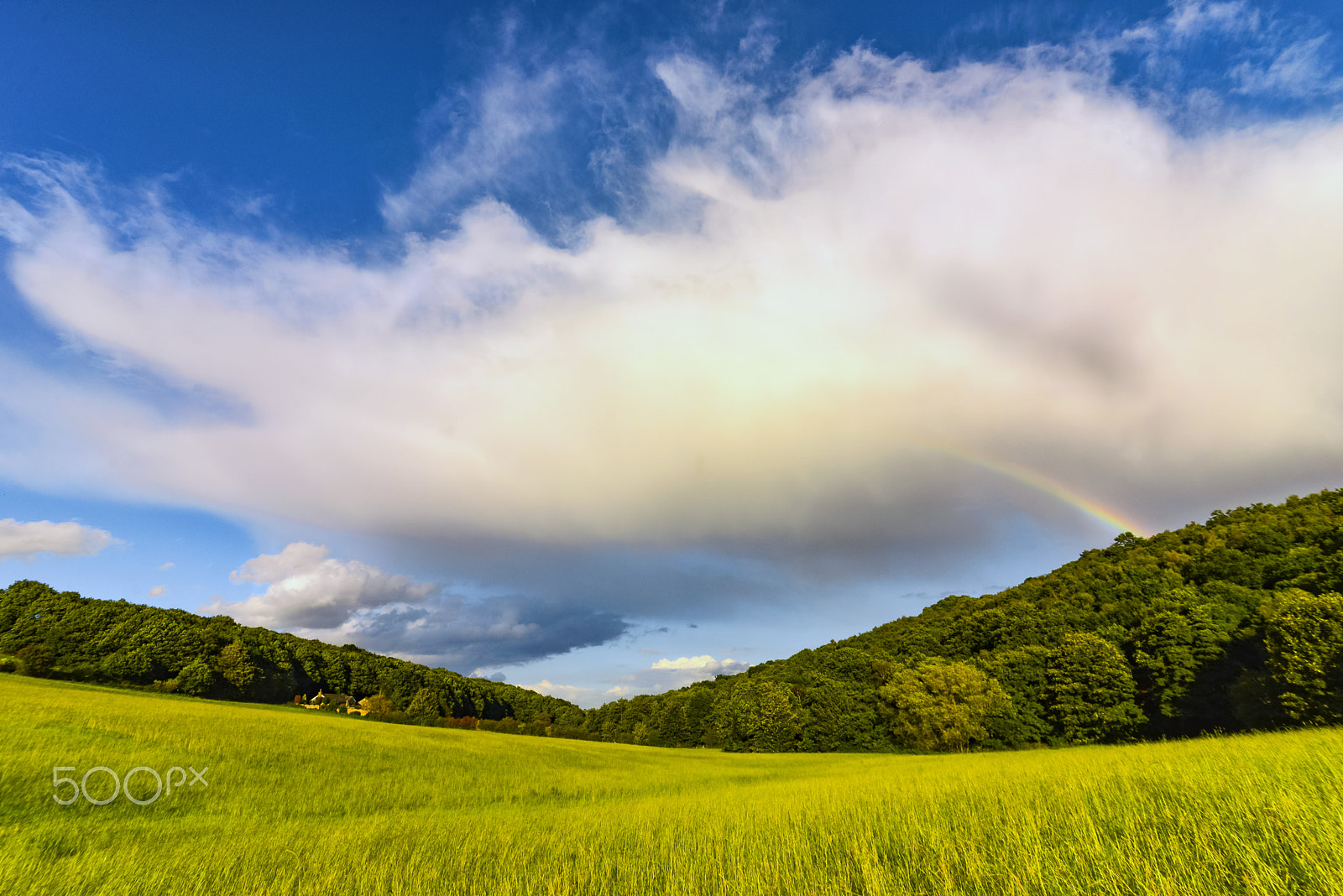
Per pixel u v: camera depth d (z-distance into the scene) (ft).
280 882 34.58
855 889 26.32
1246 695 173.58
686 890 28.40
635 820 53.26
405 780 104.83
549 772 133.49
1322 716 148.97
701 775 146.20
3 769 70.23
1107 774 49.83
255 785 85.56
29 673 261.85
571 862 36.32
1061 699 243.60
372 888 33.12
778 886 27.45
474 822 60.03
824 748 304.09
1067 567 438.81
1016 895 21.89
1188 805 31.42
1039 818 33.14
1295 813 25.58
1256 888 19.17
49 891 34.58
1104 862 23.38
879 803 51.34
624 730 475.31
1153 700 226.38
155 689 283.18
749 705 330.13
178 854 42.47
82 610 344.08
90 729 99.71
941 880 24.79
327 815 75.20
